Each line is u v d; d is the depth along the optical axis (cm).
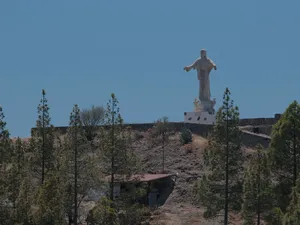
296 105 8525
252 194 8025
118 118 9006
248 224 8112
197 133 14000
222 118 8762
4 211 6931
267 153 8462
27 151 8969
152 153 13375
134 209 8781
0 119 7450
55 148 9131
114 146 8794
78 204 8544
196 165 12431
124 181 8894
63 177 8212
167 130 14312
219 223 9744
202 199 8631
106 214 7950
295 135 8362
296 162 8306
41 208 6969
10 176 7119
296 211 6481
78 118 8719
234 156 8656
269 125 13975
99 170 8650
